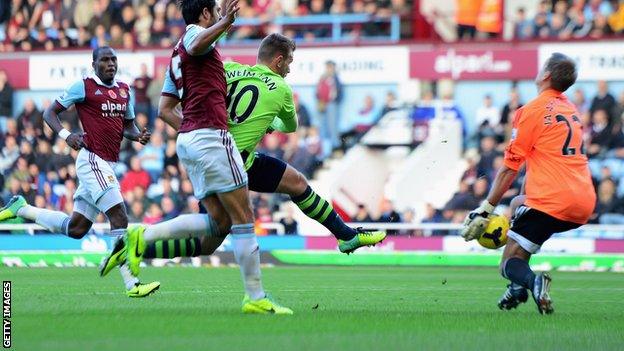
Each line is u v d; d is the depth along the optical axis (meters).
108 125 16.34
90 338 9.23
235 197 11.42
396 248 29.36
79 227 17.11
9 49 35.38
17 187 33.06
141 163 32.38
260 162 13.06
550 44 31.69
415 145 32.34
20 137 33.25
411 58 32.41
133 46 34.09
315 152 32.31
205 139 11.26
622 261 28.03
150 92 33.28
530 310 13.37
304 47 32.88
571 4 32.53
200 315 11.50
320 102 32.56
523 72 31.83
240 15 35.00
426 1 34.69
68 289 17.06
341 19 34.28
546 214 12.23
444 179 32.19
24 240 29.44
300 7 34.88
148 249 12.16
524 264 12.39
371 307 13.59
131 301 14.12
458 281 20.84
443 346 8.98
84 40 35.19
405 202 32.41
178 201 31.55
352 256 29.53
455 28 34.25
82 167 16.34
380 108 32.69
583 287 19.48
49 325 10.31
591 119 30.77
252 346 8.77
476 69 32.09
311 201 13.16
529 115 12.28
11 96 34.34
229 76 12.73
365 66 32.62
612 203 29.80
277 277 22.27
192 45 11.13
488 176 30.33
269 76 12.77
